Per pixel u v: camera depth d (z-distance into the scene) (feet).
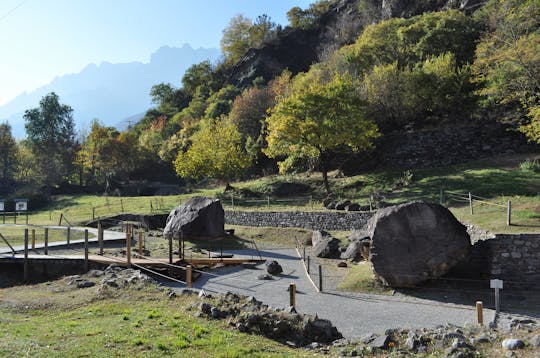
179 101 369.30
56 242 90.53
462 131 128.88
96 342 30.22
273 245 98.68
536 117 83.15
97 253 76.89
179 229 97.25
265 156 179.73
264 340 34.01
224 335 33.50
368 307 50.49
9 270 69.92
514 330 34.17
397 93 147.02
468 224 69.41
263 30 340.59
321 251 83.46
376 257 58.44
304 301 53.36
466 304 50.47
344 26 275.59
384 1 259.39
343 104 121.29
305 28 328.49
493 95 105.50
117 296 48.26
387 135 142.20
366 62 173.58
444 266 56.18
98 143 221.25
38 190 216.54
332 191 127.03
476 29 162.09
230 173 152.25
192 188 187.62
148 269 66.28
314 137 120.37
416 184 114.42
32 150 247.09
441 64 144.87
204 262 72.64
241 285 62.28
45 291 53.93
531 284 53.83
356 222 96.58
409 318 45.91
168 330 33.91
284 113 121.70
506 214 69.21
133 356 27.78
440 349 31.37
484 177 104.83
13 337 31.65
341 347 33.40
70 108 265.95
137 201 155.43
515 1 109.91
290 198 131.85
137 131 334.03
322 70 184.55
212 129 165.27
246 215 116.37
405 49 172.55
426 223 57.41
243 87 300.40
